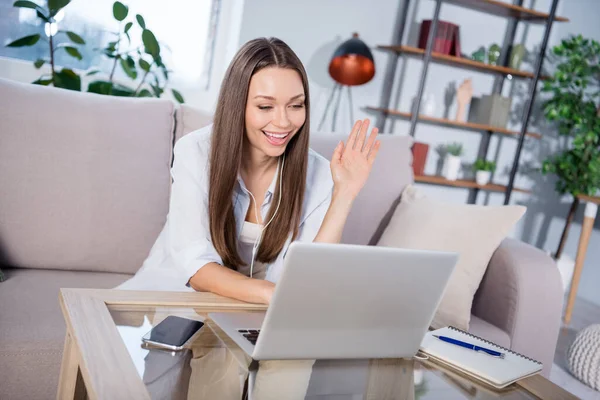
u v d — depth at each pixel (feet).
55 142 5.71
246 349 3.20
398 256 3.04
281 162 4.85
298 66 4.41
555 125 14.96
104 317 3.35
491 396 3.17
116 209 5.87
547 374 6.27
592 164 13.25
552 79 13.41
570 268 12.92
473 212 6.29
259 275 5.18
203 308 3.76
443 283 3.28
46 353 4.24
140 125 6.08
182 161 4.75
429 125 13.75
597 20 14.16
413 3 12.88
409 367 3.40
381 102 13.09
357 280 3.02
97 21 10.04
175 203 4.70
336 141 6.78
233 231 4.79
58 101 5.84
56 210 5.67
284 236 4.94
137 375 2.79
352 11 12.27
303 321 3.06
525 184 14.98
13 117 5.62
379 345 3.34
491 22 13.85
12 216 5.55
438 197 14.19
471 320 6.09
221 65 11.11
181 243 4.56
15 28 9.51
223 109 4.47
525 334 6.02
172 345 3.10
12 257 5.58
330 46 12.24
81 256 5.77
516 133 13.56
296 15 11.69
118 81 10.10
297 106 4.49
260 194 5.06
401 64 13.07
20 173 5.58
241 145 4.51
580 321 11.43
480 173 13.43
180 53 10.83
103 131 5.90
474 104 14.02
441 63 13.46
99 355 2.89
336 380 3.09
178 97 9.38
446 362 3.49
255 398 2.81
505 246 6.23
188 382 2.82
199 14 10.82
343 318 3.14
